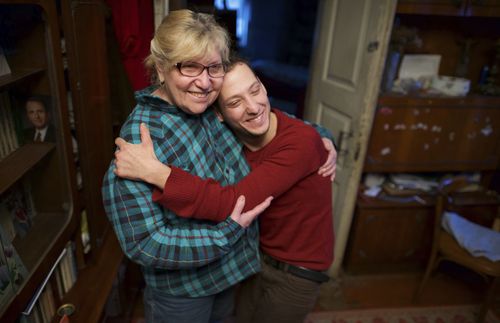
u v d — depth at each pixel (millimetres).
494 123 2195
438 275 2488
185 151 954
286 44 6543
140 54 1729
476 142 2227
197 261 943
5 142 1092
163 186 867
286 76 5484
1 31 1039
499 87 2223
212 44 852
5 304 921
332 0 2146
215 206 918
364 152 2006
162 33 848
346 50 2029
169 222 980
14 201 1165
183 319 1161
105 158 1563
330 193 1260
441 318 2141
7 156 1098
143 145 879
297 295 1264
